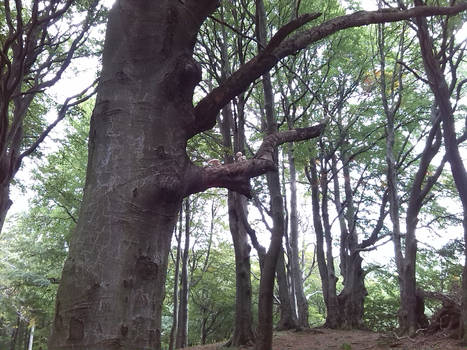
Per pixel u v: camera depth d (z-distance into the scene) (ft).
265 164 8.42
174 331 53.31
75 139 47.85
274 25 42.22
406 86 49.62
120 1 7.77
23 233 84.48
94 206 6.53
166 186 6.72
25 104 23.75
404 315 35.60
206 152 42.19
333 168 62.39
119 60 7.36
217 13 33.73
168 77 7.32
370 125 57.62
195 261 85.97
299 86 49.67
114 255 6.22
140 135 6.94
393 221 40.65
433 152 35.63
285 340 39.09
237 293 37.47
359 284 59.31
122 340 5.85
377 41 46.26
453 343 28.71
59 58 30.81
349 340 38.47
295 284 53.47
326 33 9.35
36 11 15.78
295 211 54.85
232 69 39.81
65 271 6.23
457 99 32.32
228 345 36.52
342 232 63.26
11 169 25.13
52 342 5.92
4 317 87.25
